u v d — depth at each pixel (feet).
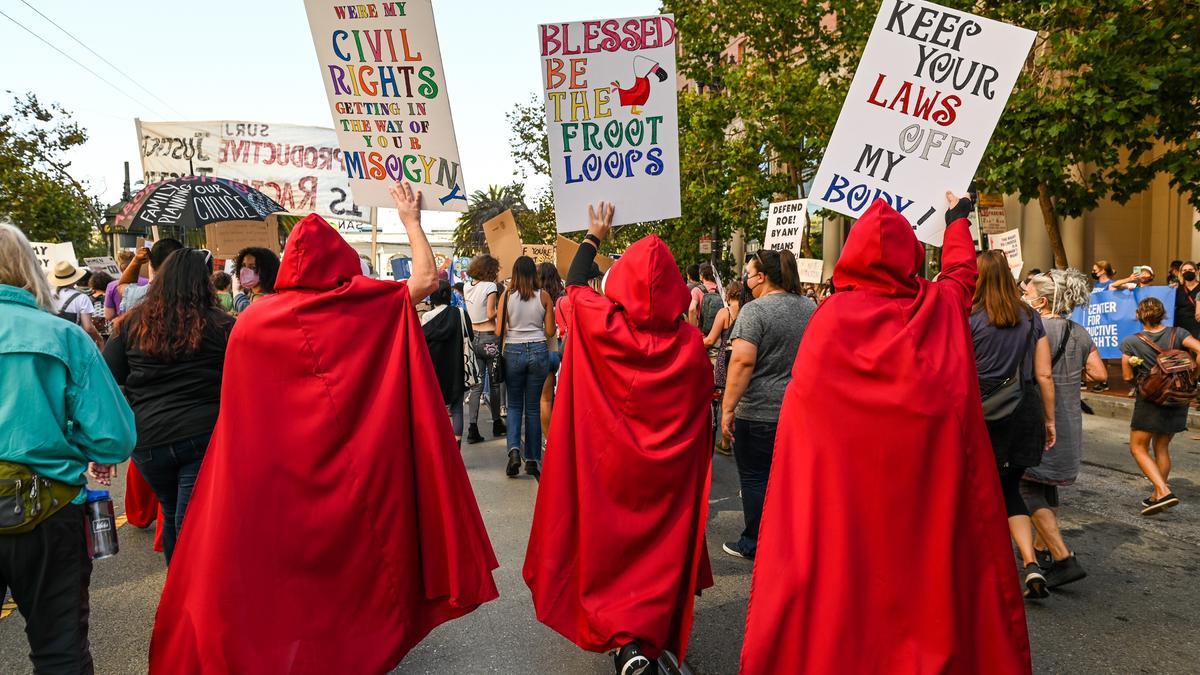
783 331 15.14
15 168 77.87
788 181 66.13
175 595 9.57
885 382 8.66
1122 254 60.95
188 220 27.91
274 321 9.73
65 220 84.12
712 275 31.81
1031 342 13.80
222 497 9.32
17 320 8.82
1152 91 33.17
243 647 9.13
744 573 15.94
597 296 11.68
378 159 13.46
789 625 8.63
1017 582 8.77
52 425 8.81
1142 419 20.18
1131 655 12.35
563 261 26.73
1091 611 14.14
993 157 37.83
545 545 11.26
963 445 8.66
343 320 10.04
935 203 13.60
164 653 9.50
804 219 36.60
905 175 13.69
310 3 12.89
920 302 9.12
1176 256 59.11
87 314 25.95
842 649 8.43
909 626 8.44
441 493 10.38
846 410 8.77
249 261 16.07
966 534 8.62
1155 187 60.54
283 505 9.53
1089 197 38.45
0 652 12.43
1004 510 8.85
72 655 9.03
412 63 12.94
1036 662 12.12
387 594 10.04
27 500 8.59
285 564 9.49
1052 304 15.89
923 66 13.46
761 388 15.37
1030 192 38.32
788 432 9.14
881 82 13.66
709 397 11.71
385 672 9.93
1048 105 35.45
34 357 8.77
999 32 13.05
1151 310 20.15
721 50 70.13
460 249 175.63
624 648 10.53
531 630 13.33
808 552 8.63
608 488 11.03
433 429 10.44
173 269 12.31
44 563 8.86
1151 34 33.30
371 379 10.23
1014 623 8.69
